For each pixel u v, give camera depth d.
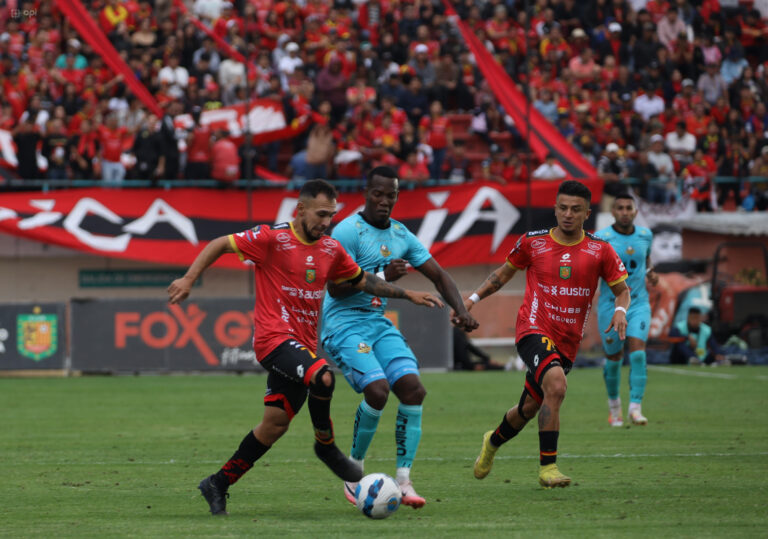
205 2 87.88
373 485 20.17
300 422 39.47
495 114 83.69
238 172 69.69
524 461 28.80
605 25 91.44
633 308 37.34
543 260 24.05
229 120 73.38
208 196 68.62
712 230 77.12
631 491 23.41
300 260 20.66
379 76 83.38
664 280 70.62
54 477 26.22
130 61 78.62
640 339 36.88
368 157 72.56
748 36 95.25
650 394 48.56
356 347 22.55
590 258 23.91
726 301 71.00
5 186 67.94
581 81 86.50
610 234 37.22
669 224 76.31
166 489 24.30
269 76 78.25
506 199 70.62
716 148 81.88
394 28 87.69
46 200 66.56
